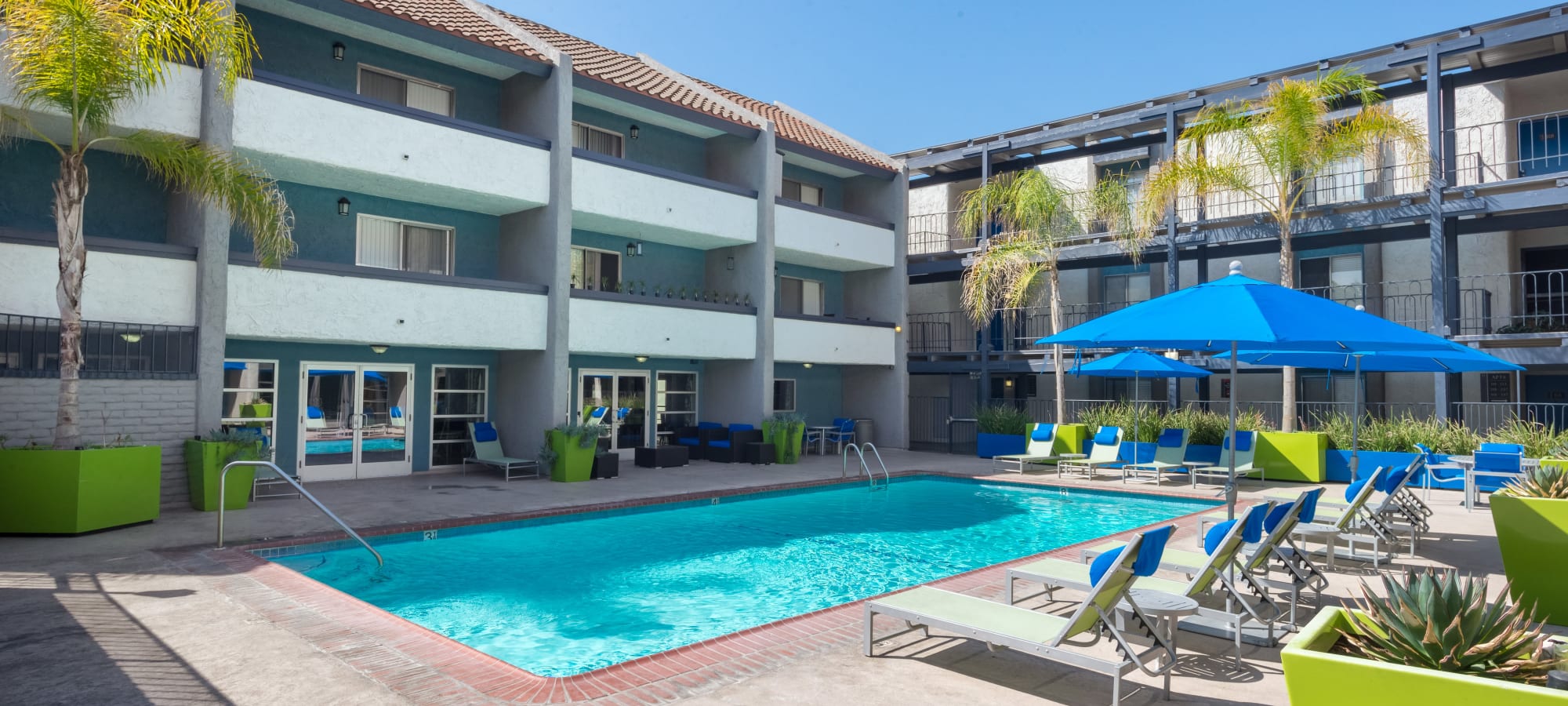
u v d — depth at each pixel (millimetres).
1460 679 2854
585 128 19516
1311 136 16500
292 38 15055
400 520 10977
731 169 21547
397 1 16438
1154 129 22234
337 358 15836
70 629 5926
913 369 24531
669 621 7254
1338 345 7500
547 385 16641
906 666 5363
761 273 20688
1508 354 16375
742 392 21000
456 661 5297
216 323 12359
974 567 9523
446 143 15391
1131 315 7418
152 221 13609
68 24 9570
